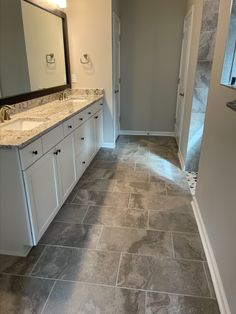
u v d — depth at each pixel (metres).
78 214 2.19
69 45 3.48
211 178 1.77
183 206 2.32
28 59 2.46
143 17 4.05
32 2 2.46
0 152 1.42
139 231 1.96
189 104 3.00
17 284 1.48
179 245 1.81
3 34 2.03
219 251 1.48
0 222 1.62
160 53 4.22
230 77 1.58
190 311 1.32
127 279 1.51
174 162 3.42
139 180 2.85
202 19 2.44
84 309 1.33
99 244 1.81
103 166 3.26
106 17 3.29
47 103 2.91
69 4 3.28
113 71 3.66
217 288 1.42
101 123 3.77
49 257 1.69
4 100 2.09
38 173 1.67
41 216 1.76
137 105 4.62
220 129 1.60
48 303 1.36
